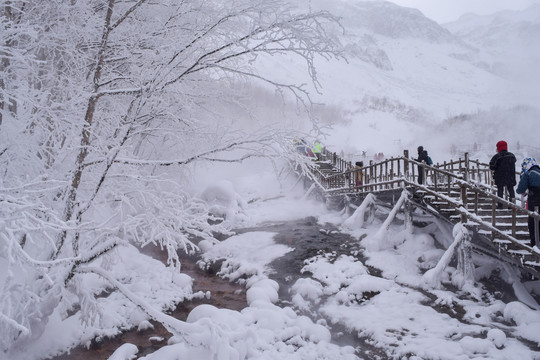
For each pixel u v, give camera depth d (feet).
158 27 19.60
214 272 33.68
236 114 22.76
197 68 17.72
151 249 38.58
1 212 12.74
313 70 16.30
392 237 35.04
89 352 19.66
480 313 22.75
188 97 21.50
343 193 50.80
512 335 20.18
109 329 21.42
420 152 43.24
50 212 13.88
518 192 24.85
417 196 34.60
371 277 27.96
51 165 19.74
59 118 17.80
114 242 17.78
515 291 25.23
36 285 17.02
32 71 17.28
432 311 23.44
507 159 30.83
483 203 32.50
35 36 15.26
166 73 17.25
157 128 18.74
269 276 31.17
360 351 20.21
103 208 20.90
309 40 15.84
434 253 30.94
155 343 20.88
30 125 17.98
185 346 17.04
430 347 19.27
